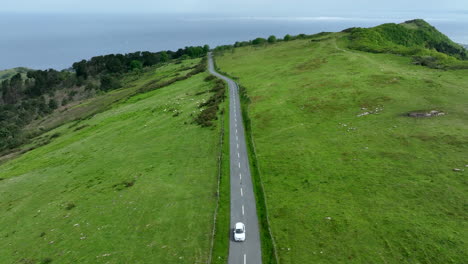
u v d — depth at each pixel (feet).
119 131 333.21
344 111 274.77
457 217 136.15
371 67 384.27
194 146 254.88
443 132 207.31
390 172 176.65
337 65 419.74
